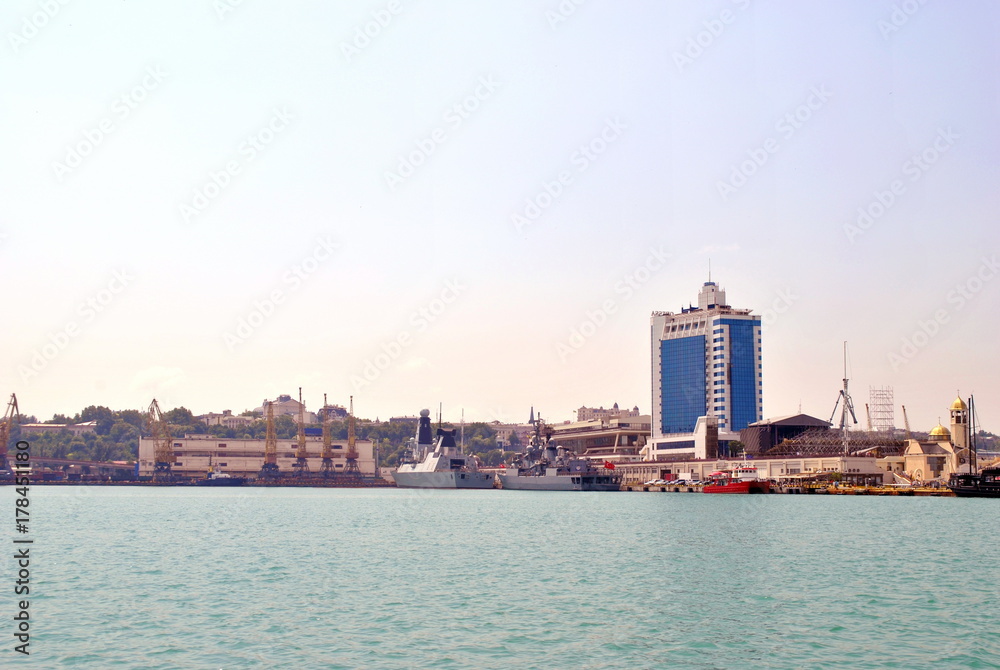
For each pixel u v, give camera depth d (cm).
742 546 10800
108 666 5019
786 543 11175
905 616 6369
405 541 11719
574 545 11019
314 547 10938
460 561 9375
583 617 6278
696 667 5066
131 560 9519
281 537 12419
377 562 9312
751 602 6869
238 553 10244
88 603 6806
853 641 5638
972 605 6781
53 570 8675
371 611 6481
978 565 9012
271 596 7119
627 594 7194
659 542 11338
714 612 6475
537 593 7244
